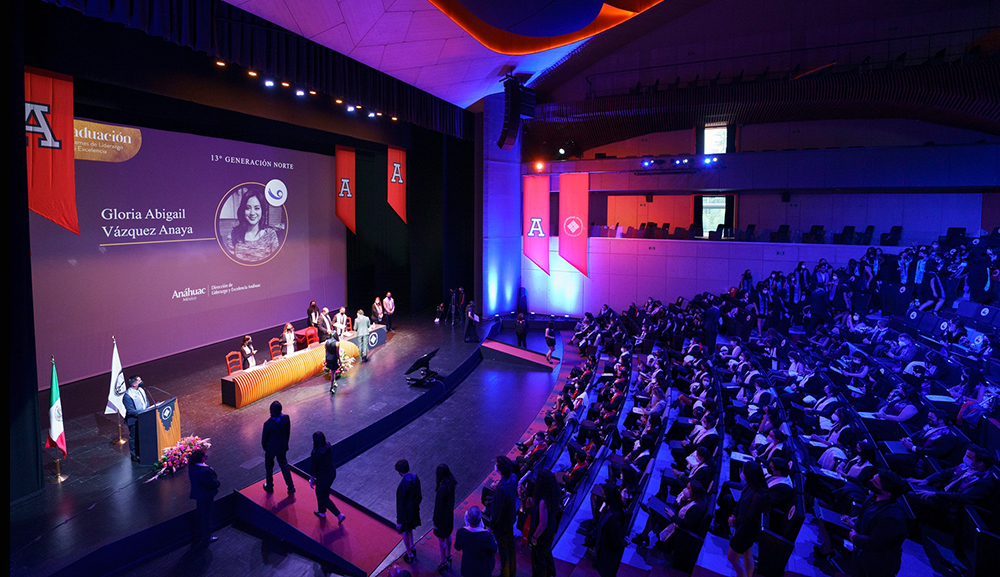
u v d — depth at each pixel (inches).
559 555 290.8
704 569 258.4
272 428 349.1
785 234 855.1
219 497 350.3
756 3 936.9
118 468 382.3
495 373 713.0
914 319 594.6
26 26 371.9
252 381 519.5
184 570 305.0
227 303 650.2
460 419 553.3
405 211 886.4
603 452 379.2
